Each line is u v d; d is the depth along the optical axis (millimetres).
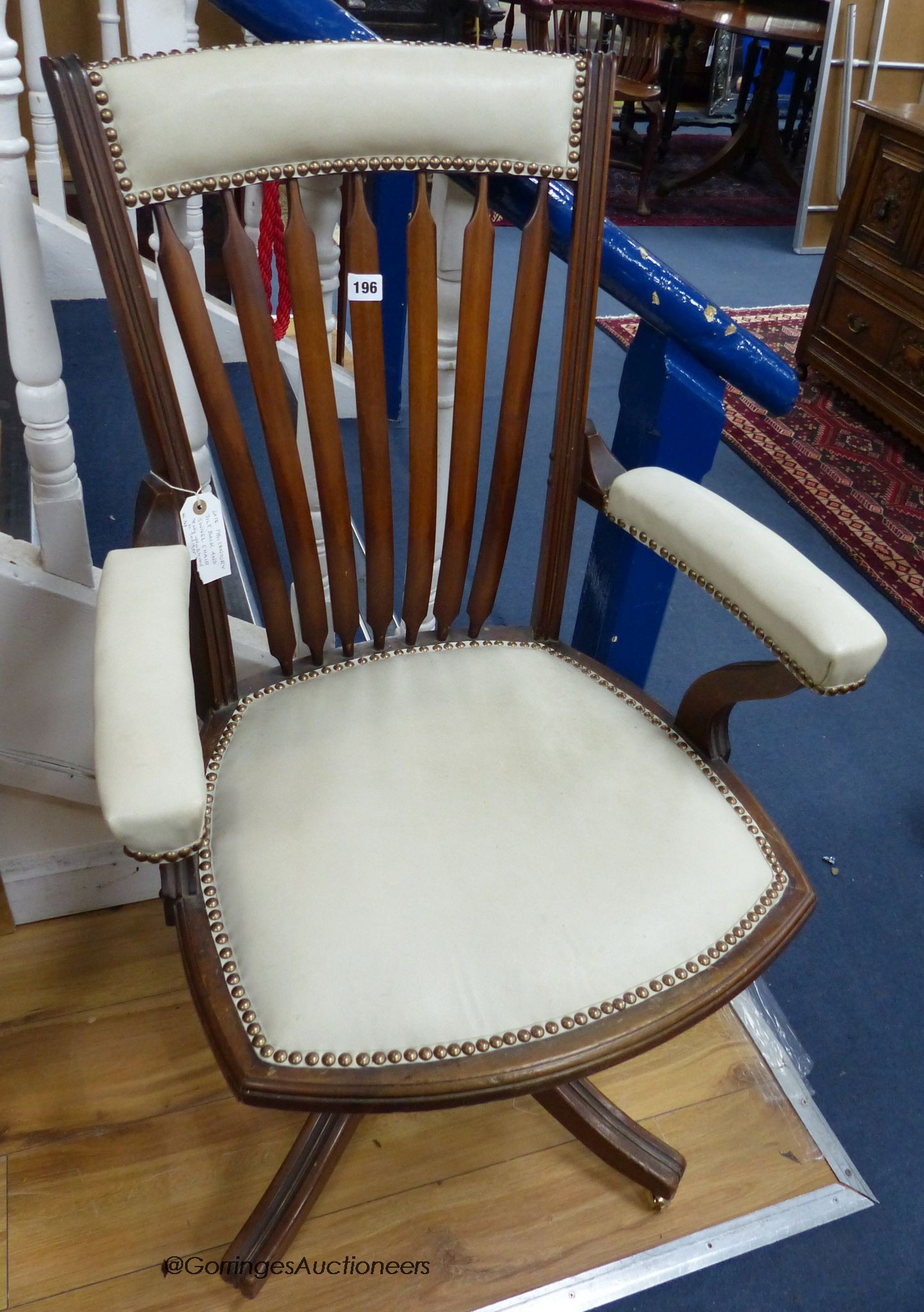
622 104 5066
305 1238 1075
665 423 1211
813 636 771
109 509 1653
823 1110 1241
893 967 1421
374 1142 1165
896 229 2676
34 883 1306
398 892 791
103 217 774
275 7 985
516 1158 1165
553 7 3059
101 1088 1186
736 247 4227
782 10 4211
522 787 890
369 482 982
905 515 2488
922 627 2107
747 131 4754
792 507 2502
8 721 1126
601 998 757
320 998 727
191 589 919
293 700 985
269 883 794
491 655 1069
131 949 1333
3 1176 1099
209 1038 729
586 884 815
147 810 574
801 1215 1133
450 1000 735
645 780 912
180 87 768
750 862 864
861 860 1582
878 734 1839
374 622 1062
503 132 872
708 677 914
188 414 1104
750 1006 1344
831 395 3104
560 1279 1061
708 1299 1062
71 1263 1036
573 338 969
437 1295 1040
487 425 2625
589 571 1411
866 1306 1068
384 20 3498
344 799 863
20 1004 1259
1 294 1807
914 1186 1174
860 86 3945
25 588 1047
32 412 949
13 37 2309
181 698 638
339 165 848
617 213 4449
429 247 896
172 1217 1081
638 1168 1094
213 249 2334
